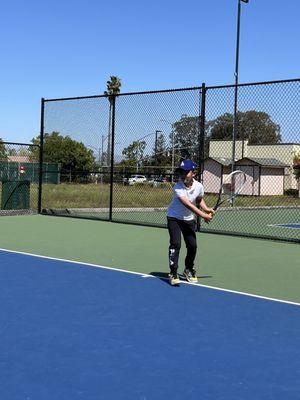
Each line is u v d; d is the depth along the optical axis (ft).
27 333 17.52
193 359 15.55
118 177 55.93
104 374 14.34
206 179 83.10
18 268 28.30
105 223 51.29
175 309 20.79
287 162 110.73
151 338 17.28
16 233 42.96
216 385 13.79
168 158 50.39
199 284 25.46
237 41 87.04
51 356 15.56
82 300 21.81
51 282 25.04
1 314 19.57
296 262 32.37
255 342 17.11
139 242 39.19
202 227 52.70
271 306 21.52
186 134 48.91
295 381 14.14
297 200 91.66
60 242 38.40
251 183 87.35
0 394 13.01
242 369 14.88
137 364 15.08
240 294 23.52
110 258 32.22
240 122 83.71
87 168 58.59
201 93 44.60
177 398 12.98
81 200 71.46
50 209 60.23
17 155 94.32
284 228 53.88
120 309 20.59
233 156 74.79
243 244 39.68
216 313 20.34
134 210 65.10
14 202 58.85
